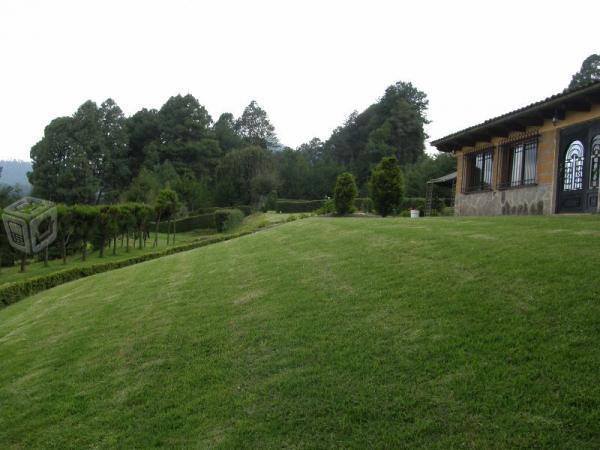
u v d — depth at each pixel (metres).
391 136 64.56
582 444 2.78
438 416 3.22
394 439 3.11
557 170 13.18
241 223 40.19
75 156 62.97
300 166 58.47
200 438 3.56
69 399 4.70
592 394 3.13
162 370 4.88
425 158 55.56
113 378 4.97
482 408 3.20
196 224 43.38
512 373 3.49
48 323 8.56
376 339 4.45
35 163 65.62
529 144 14.41
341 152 73.00
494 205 16.12
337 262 7.88
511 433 2.95
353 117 74.81
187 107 75.25
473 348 3.92
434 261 6.59
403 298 5.33
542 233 7.41
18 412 4.66
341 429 3.31
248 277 8.16
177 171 67.94
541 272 5.19
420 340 4.24
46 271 18.66
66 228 20.53
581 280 4.78
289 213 44.12
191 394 4.23
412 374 3.74
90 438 3.89
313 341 4.70
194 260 12.30
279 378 4.11
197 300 7.29
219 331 5.57
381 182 23.05
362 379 3.82
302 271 7.69
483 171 17.20
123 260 19.23
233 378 4.33
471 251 6.69
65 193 61.09
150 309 7.42
